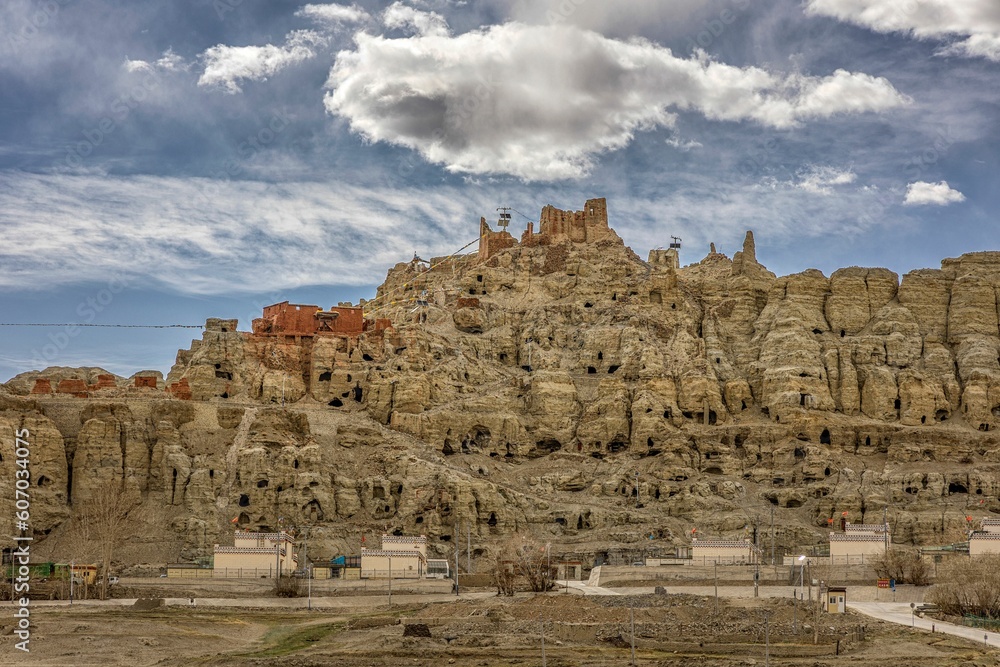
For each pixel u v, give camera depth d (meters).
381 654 181.88
